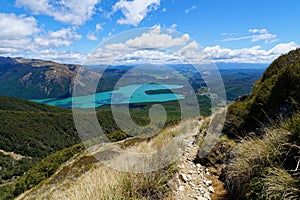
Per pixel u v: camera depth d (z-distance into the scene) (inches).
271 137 160.9
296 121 148.5
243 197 149.4
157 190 158.2
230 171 175.2
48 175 703.7
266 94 234.1
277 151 144.3
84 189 145.4
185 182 191.0
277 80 223.9
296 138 140.7
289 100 200.8
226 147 228.2
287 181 119.1
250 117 248.4
